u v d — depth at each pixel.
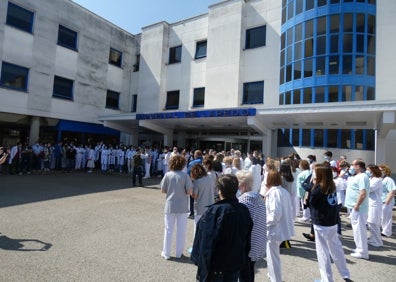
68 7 21.41
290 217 4.34
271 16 19.72
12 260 4.67
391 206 7.32
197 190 5.50
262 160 11.66
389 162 15.98
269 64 19.47
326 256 4.27
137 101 25.67
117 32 25.78
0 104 17.36
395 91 15.42
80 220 7.24
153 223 7.28
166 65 24.86
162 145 23.56
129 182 15.03
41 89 19.52
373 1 16.28
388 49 15.81
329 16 16.22
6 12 17.53
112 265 4.68
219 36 21.36
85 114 22.64
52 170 18.38
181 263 4.90
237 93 19.98
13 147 15.91
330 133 16.75
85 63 22.69
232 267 2.70
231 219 2.77
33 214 7.59
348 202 5.84
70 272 4.34
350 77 15.66
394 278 4.67
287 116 13.88
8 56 17.62
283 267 4.98
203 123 18.77
